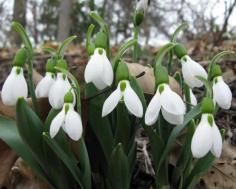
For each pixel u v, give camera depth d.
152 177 0.38
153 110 0.27
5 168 0.35
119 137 0.31
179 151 0.37
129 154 0.32
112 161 0.30
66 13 1.96
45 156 0.30
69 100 0.27
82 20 2.60
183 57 0.31
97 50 0.29
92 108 0.31
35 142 0.30
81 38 2.60
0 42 2.69
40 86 0.31
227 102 0.29
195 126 0.31
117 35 2.56
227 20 1.21
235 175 0.38
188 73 0.30
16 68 0.30
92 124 0.31
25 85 0.30
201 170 0.31
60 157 0.29
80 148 0.30
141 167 0.39
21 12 2.13
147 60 1.09
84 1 2.59
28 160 0.31
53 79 0.31
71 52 1.42
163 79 0.27
